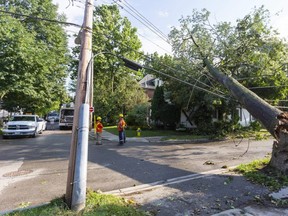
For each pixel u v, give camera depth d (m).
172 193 5.23
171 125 21.67
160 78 17.91
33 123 16.25
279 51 13.41
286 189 5.41
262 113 6.94
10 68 14.55
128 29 27.94
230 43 13.41
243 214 4.16
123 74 27.22
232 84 8.30
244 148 11.77
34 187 5.71
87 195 4.65
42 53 16.83
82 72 4.42
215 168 7.61
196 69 13.56
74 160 4.24
